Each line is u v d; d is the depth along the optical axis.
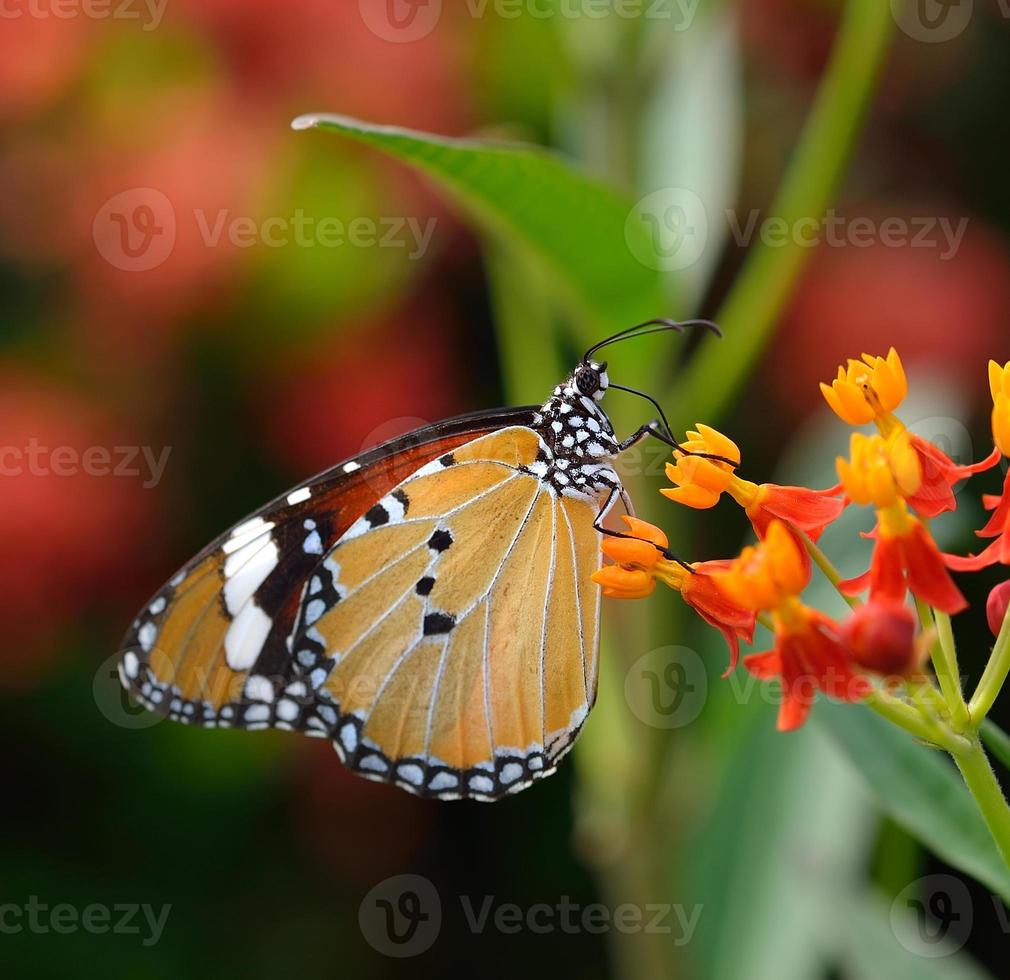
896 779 0.37
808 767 0.42
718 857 0.42
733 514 0.46
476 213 0.40
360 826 0.47
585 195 0.40
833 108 0.42
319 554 0.39
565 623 0.39
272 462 0.46
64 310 0.46
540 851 0.48
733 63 0.44
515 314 0.44
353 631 0.39
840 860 0.42
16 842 0.47
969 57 0.48
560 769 0.48
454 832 0.48
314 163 0.45
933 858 0.45
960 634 0.46
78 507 0.45
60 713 0.46
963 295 0.46
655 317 0.41
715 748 0.42
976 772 0.35
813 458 0.44
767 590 0.35
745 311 0.42
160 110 0.45
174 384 0.46
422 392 0.46
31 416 0.45
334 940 0.47
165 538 0.46
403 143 0.39
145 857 0.47
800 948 0.42
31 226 0.45
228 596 0.39
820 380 0.46
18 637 0.45
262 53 0.45
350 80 0.45
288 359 0.46
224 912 0.47
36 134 0.46
